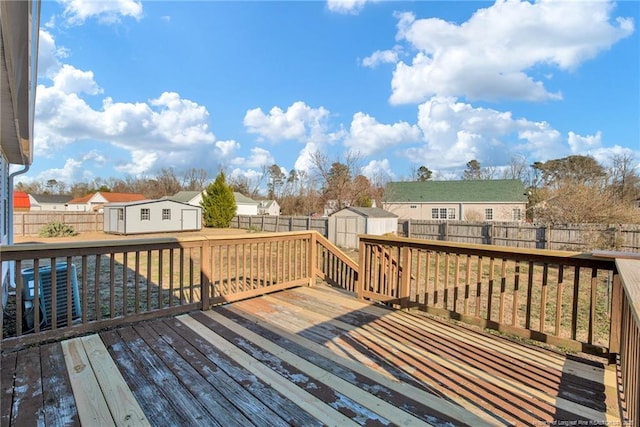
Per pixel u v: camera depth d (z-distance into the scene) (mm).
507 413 1766
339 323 3158
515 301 2832
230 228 23172
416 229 14938
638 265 1794
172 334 2814
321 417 1712
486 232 12914
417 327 3080
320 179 22578
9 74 2062
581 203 12555
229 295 3766
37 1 1707
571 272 8328
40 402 1802
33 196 38312
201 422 1657
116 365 2246
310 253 4695
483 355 2500
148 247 3133
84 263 2762
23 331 3320
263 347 2580
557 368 2299
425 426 1646
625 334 1852
